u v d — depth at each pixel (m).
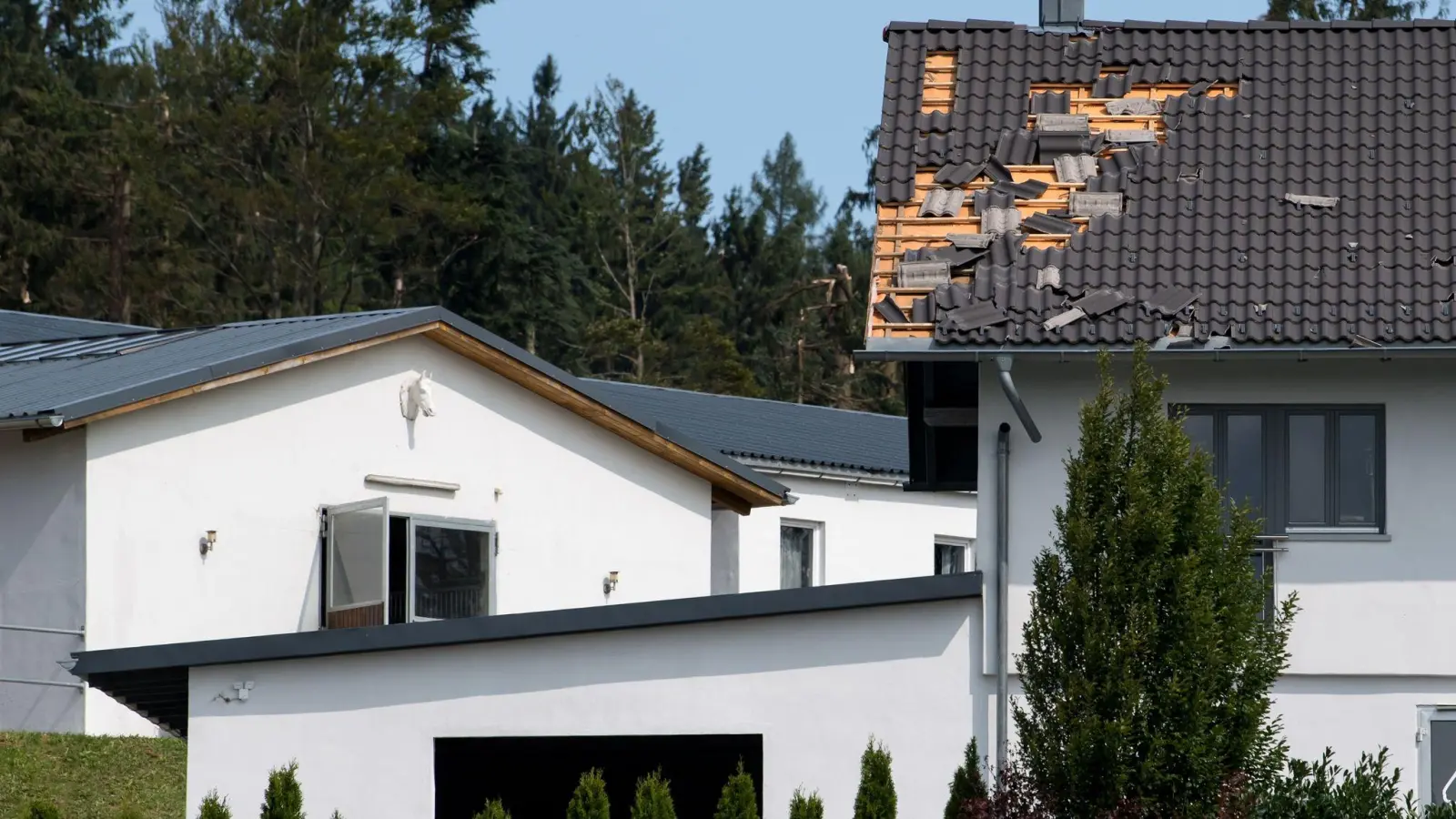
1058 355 44.38
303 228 138.38
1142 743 38.12
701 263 179.12
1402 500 45.03
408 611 65.62
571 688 45.12
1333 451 45.50
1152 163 49.62
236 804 45.69
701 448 75.06
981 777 43.25
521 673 45.31
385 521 63.97
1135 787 38.00
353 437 66.00
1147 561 38.56
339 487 65.44
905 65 53.91
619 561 73.62
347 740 45.66
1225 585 38.94
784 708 44.56
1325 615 44.94
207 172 139.62
